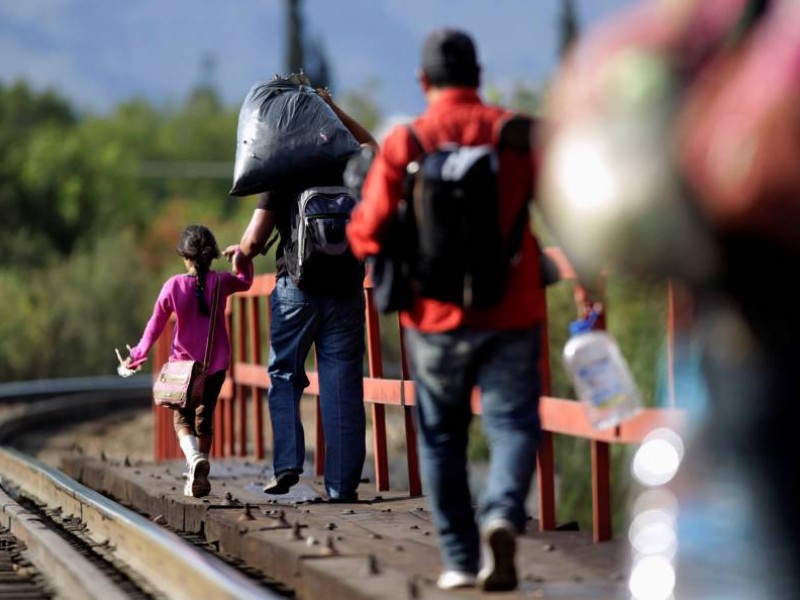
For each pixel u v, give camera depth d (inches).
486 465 2908.5
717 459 582.2
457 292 717.3
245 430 1891.0
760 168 484.4
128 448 2849.4
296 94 1190.9
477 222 701.9
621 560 837.2
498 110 736.3
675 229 511.2
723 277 513.0
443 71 737.6
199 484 1253.7
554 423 959.6
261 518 1075.3
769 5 510.0
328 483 1222.3
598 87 532.4
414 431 1257.4
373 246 733.3
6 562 1122.7
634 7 541.6
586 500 2308.1
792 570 544.4
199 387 1250.6
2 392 3853.3
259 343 1776.6
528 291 739.4
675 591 649.6
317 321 1218.6
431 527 1021.8
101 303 5856.3
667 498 683.4
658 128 512.4
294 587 878.4
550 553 876.6
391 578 790.5
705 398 565.0
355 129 1227.2
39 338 5590.6
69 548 1043.9
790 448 531.2
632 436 847.1
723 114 496.7
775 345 523.2
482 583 732.0
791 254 495.2
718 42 516.1
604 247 532.7
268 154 1173.1
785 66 488.4
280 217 1223.5
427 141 724.7
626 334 1955.0
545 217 711.7
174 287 1274.6
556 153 553.6
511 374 738.2
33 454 2736.2
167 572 928.9
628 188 514.9
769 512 541.6
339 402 1218.6
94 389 4205.2
